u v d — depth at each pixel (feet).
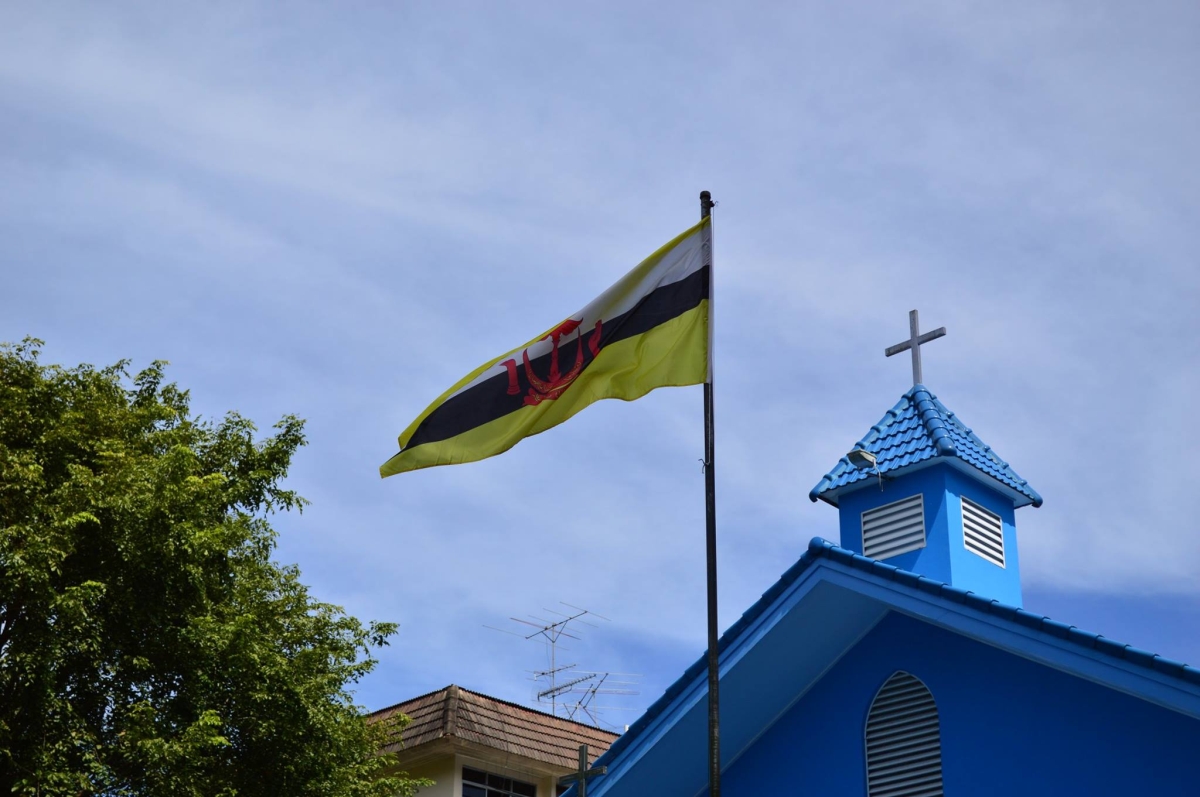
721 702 54.54
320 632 73.26
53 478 63.05
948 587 49.62
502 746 86.69
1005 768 49.42
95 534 61.26
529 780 89.51
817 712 55.62
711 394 48.14
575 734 92.63
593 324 52.06
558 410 51.85
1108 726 47.44
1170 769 45.55
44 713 59.06
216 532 63.57
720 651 53.31
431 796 85.51
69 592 58.18
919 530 59.93
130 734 60.13
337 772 68.90
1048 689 49.39
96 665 61.77
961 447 61.11
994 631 48.44
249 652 64.69
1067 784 47.65
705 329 49.78
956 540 59.16
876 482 61.57
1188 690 43.73
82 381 67.56
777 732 56.49
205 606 65.26
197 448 70.95
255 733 66.03
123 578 62.03
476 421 53.57
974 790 49.93
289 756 66.95
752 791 55.93
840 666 55.77
